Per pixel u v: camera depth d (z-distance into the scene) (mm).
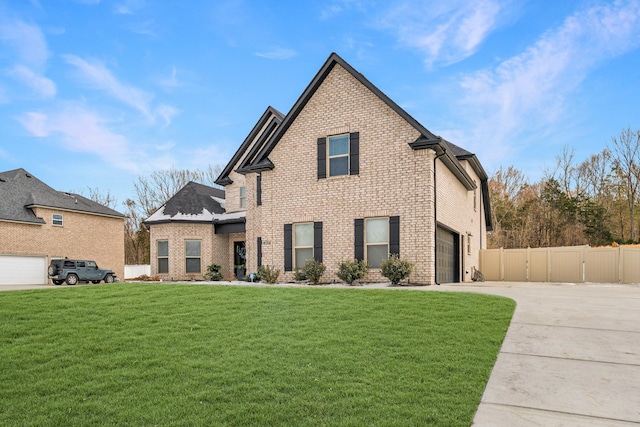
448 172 17344
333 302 9484
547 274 24344
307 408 4285
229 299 10125
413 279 14445
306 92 16453
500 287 14117
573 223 41312
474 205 24891
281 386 4840
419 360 5633
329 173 16312
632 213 42906
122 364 5703
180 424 4016
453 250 19359
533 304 9617
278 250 17125
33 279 28641
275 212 17297
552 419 4059
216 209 25750
